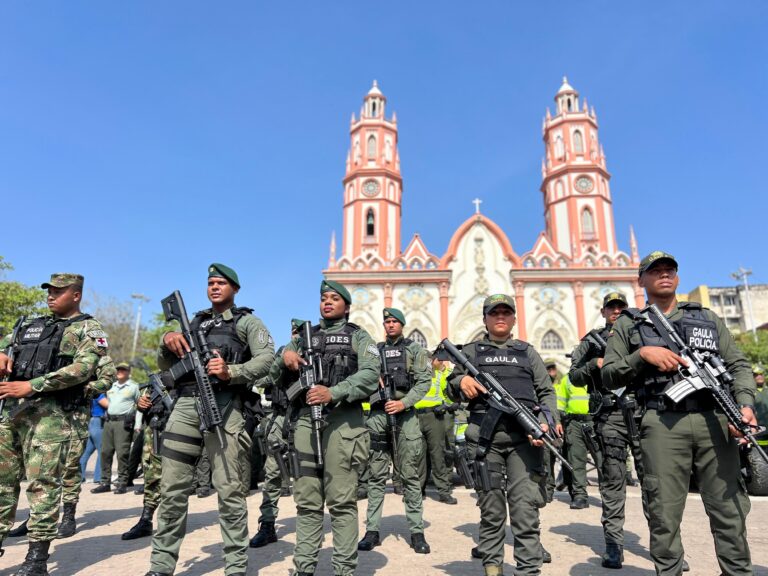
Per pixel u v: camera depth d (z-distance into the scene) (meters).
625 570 4.83
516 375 4.37
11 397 4.43
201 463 9.15
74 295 5.20
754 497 8.55
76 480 6.30
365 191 45.91
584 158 45.72
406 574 4.65
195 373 4.31
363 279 38.69
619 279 38.19
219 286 4.88
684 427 3.55
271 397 6.70
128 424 9.54
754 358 41.50
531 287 38.47
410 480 5.71
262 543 5.72
